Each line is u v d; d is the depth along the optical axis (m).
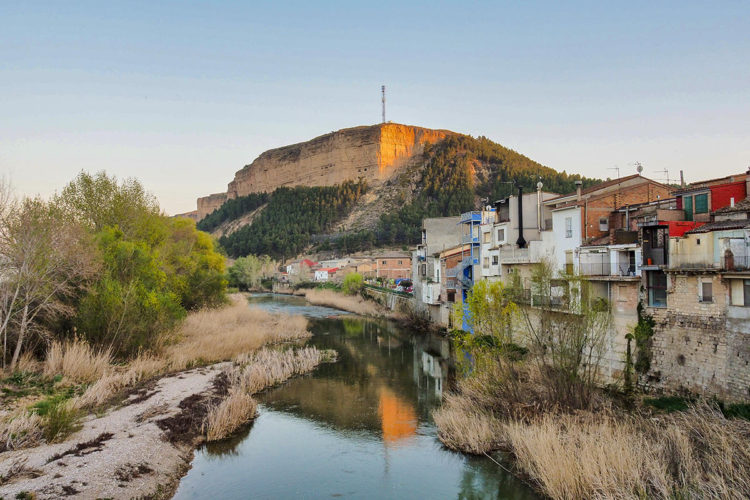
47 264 30.86
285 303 101.00
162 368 35.38
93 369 30.14
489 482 19.80
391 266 118.81
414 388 34.28
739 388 20.66
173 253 62.03
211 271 72.31
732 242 21.20
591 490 16.66
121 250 40.94
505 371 27.30
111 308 34.28
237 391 30.80
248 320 61.75
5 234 29.80
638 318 26.25
